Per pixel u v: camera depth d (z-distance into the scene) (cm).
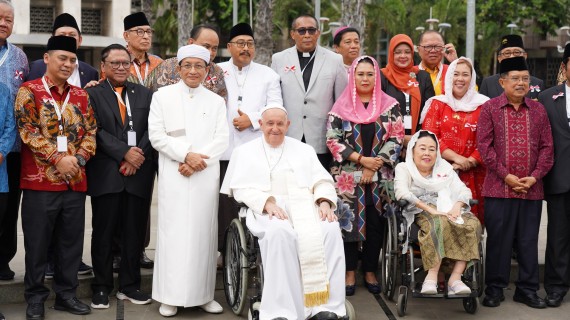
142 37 693
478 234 602
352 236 645
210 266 602
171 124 596
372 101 657
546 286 655
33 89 571
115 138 602
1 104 559
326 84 676
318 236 552
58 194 577
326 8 2898
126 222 617
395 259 620
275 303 539
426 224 600
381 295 663
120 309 609
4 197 571
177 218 591
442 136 670
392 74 700
